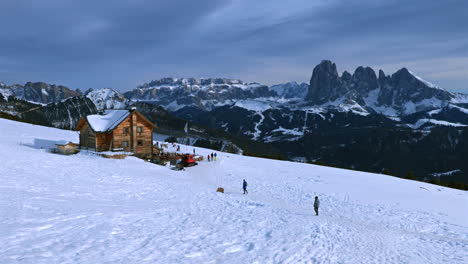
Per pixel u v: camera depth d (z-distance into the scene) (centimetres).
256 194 3497
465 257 1762
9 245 1146
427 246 1956
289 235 1794
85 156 4519
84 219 1599
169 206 2219
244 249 1489
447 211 3438
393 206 3444
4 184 2111
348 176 5706
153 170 4075
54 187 2303
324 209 3053
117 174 3300
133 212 1889
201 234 1636
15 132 6725
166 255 1280
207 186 3534
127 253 1245
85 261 1114
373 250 1722
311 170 6191
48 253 1133
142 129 5306
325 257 1497
